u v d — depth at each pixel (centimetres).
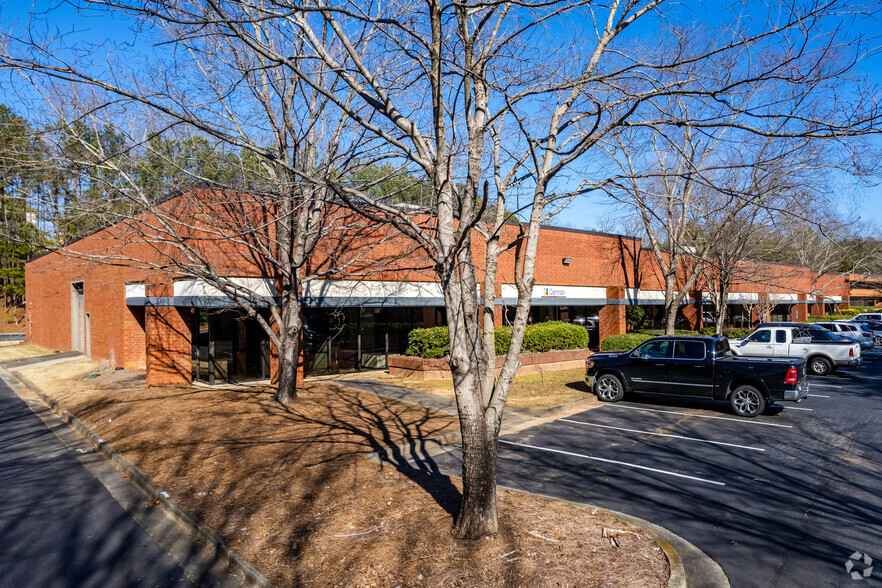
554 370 1962
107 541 613
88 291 2330
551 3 545
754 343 2098
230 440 966
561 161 566
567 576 480
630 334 2211
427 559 511
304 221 1212
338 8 520
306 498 688
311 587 477
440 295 1878
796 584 500
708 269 2336
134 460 877
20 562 565
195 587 512
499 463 877
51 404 1428
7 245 3591
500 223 623
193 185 1113
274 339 1267
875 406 1363
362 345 1883
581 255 2334
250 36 589
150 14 504
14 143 912
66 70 511
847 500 712
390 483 741
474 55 672
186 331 1573
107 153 1062
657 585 471
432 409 1265
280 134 1111
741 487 761
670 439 1030
